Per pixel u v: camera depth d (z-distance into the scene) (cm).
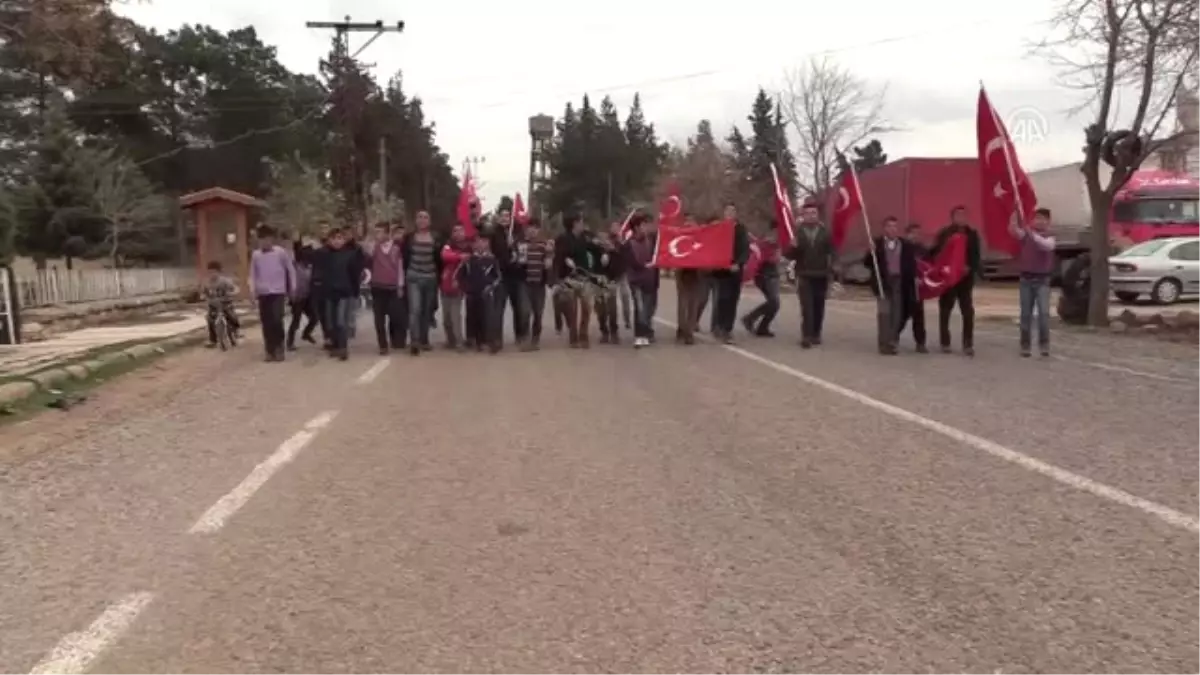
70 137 4909
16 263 4362
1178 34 1714
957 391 1133
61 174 4838
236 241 3203
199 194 3164
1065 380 1215
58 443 935
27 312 2184
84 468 829
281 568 571
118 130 6569
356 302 1870
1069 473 746
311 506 696
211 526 654
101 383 1320
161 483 771
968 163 3225
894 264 1488
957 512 654
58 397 1166
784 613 493
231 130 7212
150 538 632
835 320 2184
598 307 1678
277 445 900
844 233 1681
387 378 1323
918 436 885
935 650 449
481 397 1142
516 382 1256
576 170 11031
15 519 680
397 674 436
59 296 2467
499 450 857
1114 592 512
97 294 2697
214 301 1802
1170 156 2388
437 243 1644
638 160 11056
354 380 1312
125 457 868
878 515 651
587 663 442
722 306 1720
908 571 548
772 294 1789
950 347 1562
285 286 1567
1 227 3284
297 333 2059
